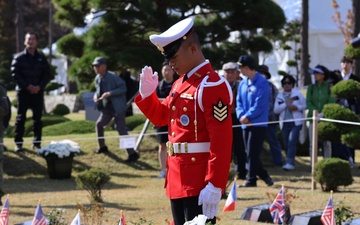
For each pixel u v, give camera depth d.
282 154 26.97
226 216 15.31
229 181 18.17
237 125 21.23
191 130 9.26
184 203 9.36
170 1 28.34
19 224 13.77
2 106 17.27
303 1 50.91
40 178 23.28
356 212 15.14
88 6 29.56
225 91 9.15
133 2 29.27
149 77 9.54
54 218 12.41
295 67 60.28
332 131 20.72
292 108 23.78
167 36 9.16
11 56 82.44
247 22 30.25
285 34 58.31
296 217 13.74
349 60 23.36
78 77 28.50
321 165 18.59
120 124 24.83
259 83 19.33
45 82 24.61
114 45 29.75
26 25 89.62
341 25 52.91
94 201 17.00
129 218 15.20
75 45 30.36
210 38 30.06
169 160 9.55
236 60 29.50
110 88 24.66
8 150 24.73
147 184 21.62
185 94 9.29
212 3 28.58
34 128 24.81
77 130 31.08
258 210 14.80
